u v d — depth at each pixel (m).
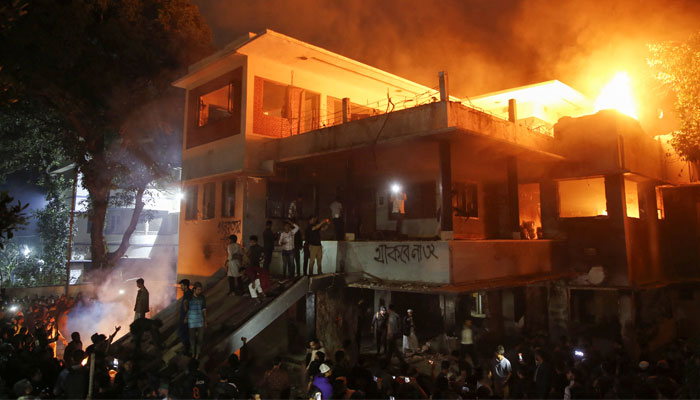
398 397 8.41
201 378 8.27
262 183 16.48
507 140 13.52
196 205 18.77
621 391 8.67
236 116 16.55
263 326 11.44
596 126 16.08
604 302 16.77
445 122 11.64
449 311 12.45
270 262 14.79
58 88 19.30
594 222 16.28
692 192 18.89
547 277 14.64
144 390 7.91
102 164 21.83
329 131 14.62
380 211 19.41
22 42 17.38
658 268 17.88
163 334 12.34
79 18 18.06
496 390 10.52
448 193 12.65
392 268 13.05
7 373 9.45
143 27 20.94
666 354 12.60
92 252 22.08
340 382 8.30
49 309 16.70
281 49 15.96
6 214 5.99
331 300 13.23
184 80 19.12
